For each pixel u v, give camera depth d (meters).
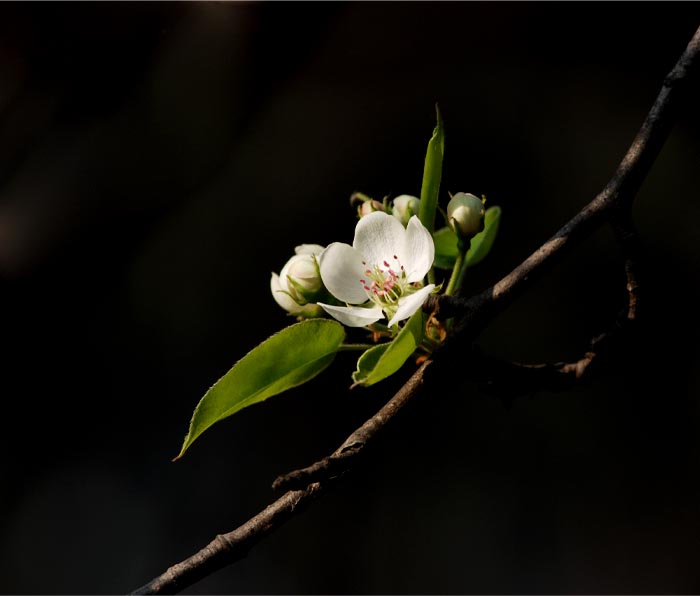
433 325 1.39
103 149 2.32
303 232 2.17
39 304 2.31
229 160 2.28
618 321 1.40
